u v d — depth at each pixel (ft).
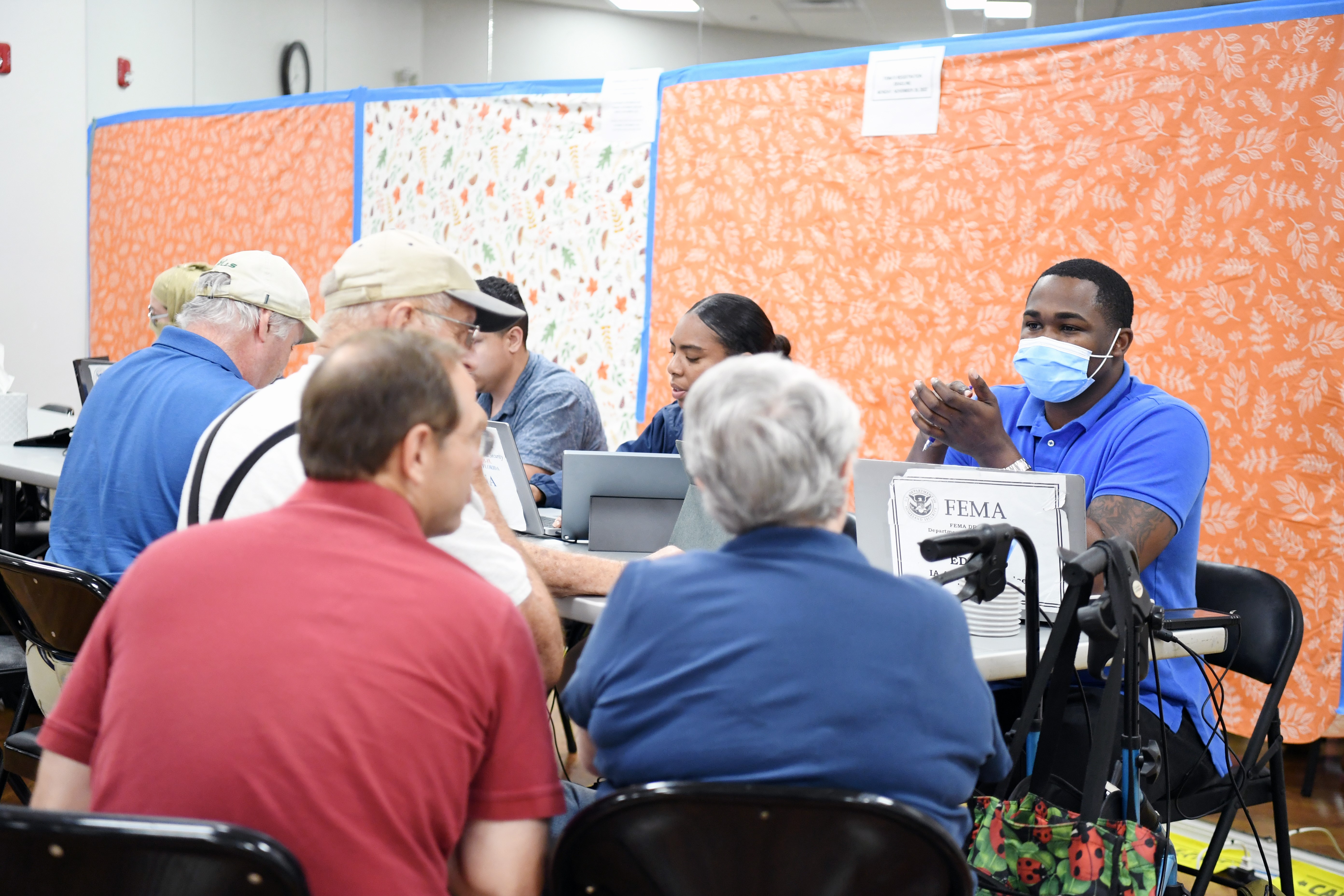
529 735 3.43
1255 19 9.69
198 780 3.03
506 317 5.46
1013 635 5.32
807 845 3.19
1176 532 6.46
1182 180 10.17
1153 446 6.56
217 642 3.12
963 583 5.36
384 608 3.19
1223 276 9.98
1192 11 10.02
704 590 3.48
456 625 3.26
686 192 13.66
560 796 3.50
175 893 2.85
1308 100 9.48
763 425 3.52
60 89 20.57
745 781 3.31
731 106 13.23
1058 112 10.85
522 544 5.21
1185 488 6.45
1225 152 9.93
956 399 6.35
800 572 3.45
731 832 3.21
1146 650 4.74
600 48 15.72
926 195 11.78
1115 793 5.16
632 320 14.29
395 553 3.32
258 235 18.53
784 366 3.70
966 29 12.73
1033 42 10.98
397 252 5.18
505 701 3.38
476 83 16.67
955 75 11.51
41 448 10.11
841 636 3.36
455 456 3.58
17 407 10.43
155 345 6.50
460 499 3.64
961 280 11.60
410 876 3.15
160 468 5.94
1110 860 4.32
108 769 3.13
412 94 16.37
